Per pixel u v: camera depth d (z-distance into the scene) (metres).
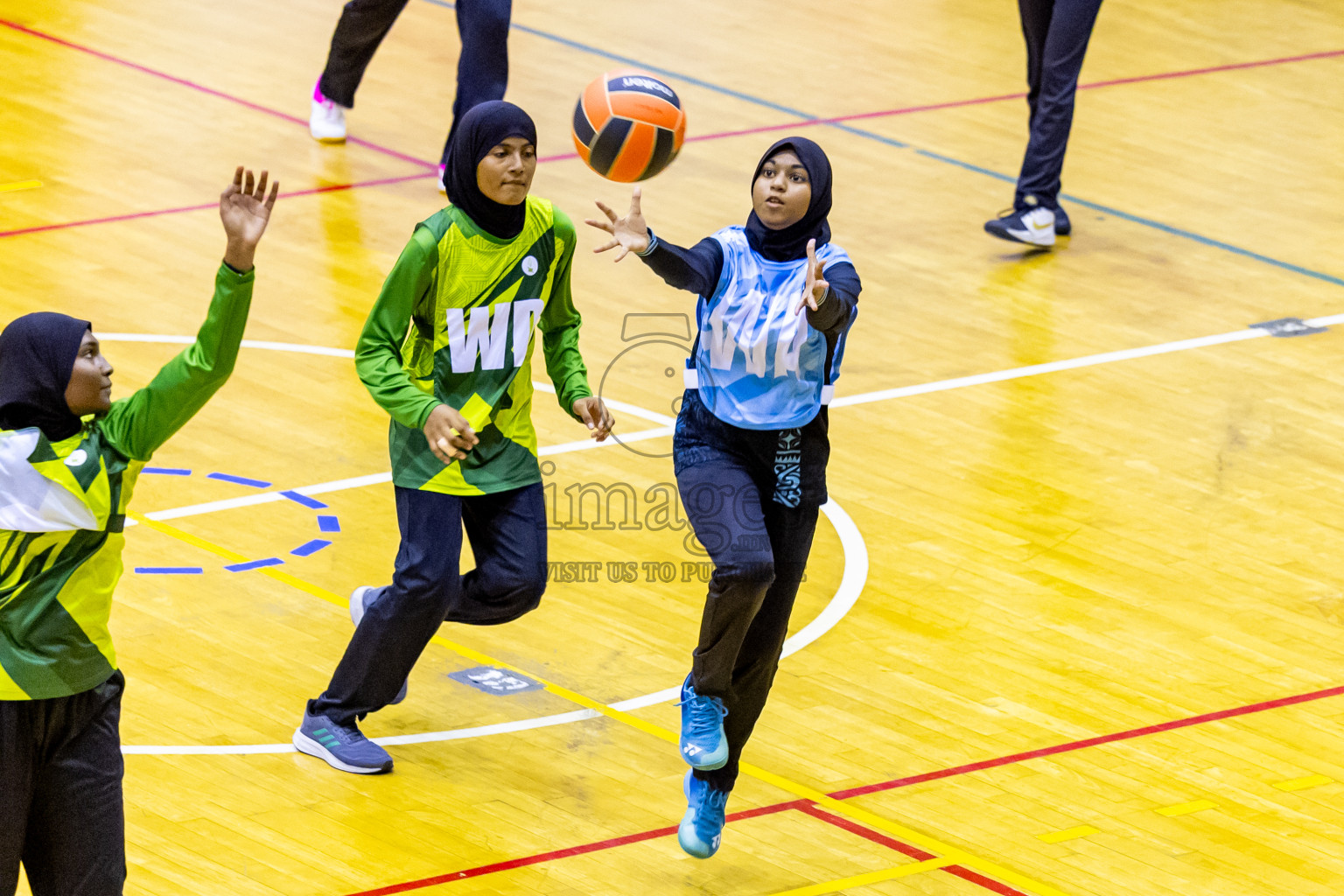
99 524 13.00
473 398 17.62
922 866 17.06
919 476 26.08
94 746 13.30
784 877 16.78
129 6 48.59
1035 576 23.31
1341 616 22.62
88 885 13.37
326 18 48.97
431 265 17.06
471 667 20.62
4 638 12.86
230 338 13.01
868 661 21.08
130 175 36.56
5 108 39.84
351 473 25.28
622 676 20.59
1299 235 37.34
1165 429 28.06
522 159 17.00
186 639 20.69
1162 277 34.62
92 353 13.02
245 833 16.97
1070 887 16.81
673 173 38.56
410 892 16.12
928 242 35.88
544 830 17.38
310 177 37.34
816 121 43.03
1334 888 17.03
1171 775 18.94
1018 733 19.66
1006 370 30.05
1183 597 22.95
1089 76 47.78
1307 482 26.47
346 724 18.39
